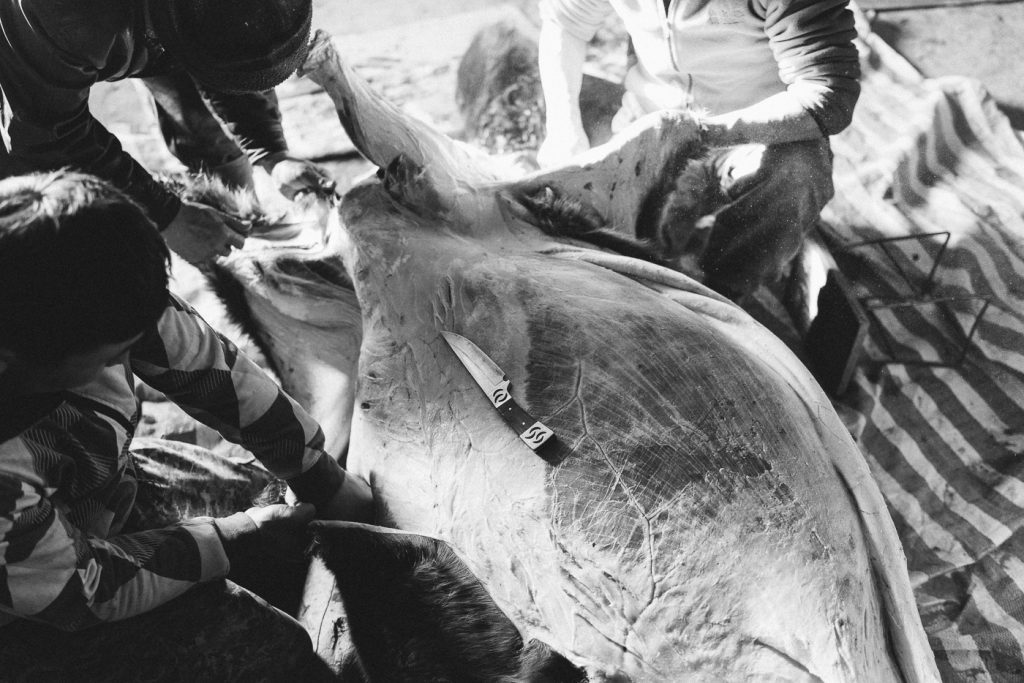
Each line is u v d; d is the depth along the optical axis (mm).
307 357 2918
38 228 1642
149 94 3465
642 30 3189
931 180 4039
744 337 2471
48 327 1657
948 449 3186
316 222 2996
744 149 3041
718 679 1942
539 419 2205
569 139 3248
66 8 2268
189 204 2732
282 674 2146
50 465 1869
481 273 2475
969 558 2900
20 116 2418
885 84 4340
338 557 2207
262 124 3141
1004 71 4523
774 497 2045
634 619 2004
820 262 3342
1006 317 3469
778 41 2967
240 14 2205
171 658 2037
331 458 2381
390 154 2752
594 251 2689
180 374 2115
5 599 1783
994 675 2658
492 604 2158
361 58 4738
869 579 2061
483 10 4961
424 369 2418
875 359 3432
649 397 2186
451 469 2275
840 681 1887
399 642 2117
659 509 2043
